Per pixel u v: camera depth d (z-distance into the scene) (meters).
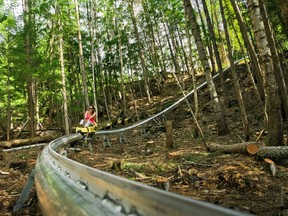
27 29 18.27
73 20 21.45
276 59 9.14
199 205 0.88
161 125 19.39
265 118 11.59
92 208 1.65
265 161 6.41
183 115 21.45
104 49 35.22
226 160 7.19
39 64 18.81
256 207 4.46
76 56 32.78
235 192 5.20
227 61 34.50
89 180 2.08
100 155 10.73
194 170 6.40
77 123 29.34
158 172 6.89
